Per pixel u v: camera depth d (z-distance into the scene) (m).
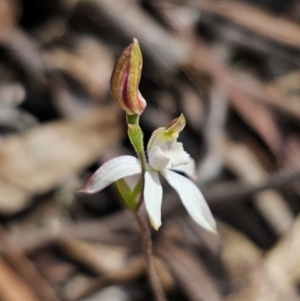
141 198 0.18
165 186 0.25
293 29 0.32
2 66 0.28
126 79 0.17
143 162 0.18
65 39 0.29
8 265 0.23
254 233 0.26
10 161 0.24
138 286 0.25
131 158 0.18
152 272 0.20
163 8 0.30
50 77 0.27
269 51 0.32
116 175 0.18
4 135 0.26
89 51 0.29
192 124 0.27
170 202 0.25
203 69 0.28
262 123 0.28
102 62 0.28
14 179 0.25
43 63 0.27
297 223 0.26
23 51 0.27
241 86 0.28
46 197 0.25
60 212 0.26
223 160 0.27
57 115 0.27
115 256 0.25
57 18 0.29
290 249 0.25
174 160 0.18
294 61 0.32
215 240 0.26
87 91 0.27
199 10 0.31
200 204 0.18
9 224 0.25
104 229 0.25
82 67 0.28
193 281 0.25
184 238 0.25
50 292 0.23
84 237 0.25
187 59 0.28
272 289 0.25
